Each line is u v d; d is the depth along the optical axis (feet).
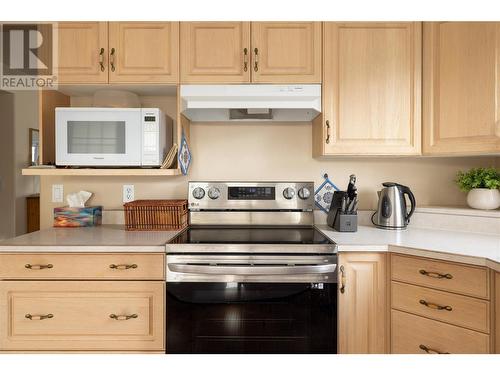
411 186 7.15
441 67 5.83
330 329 5.00
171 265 4.97
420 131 6.06
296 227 6.71
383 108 6.06
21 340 5.07
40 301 5.06
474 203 6.32
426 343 4.82
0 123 13.93
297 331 5.00
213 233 6.00
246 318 5.00
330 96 6.06
